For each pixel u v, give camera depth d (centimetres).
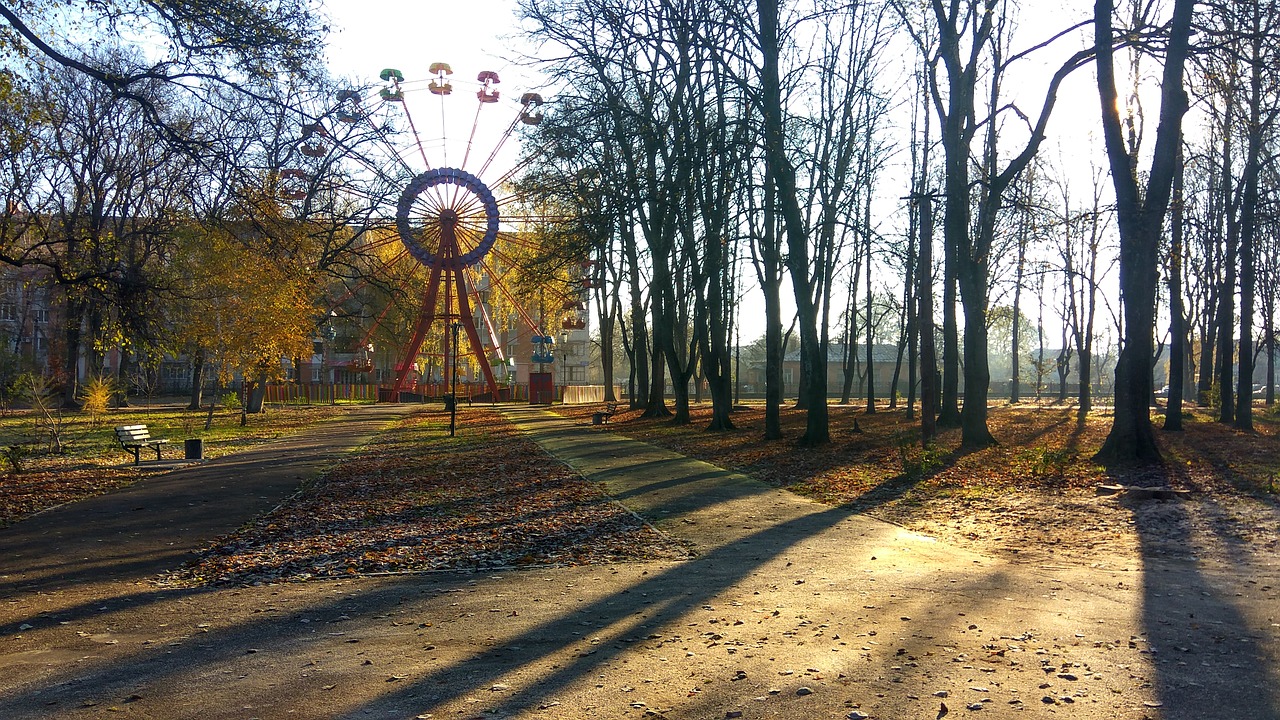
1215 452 1972
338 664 590
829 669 556
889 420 3691
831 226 3081
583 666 574
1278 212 2816
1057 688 516
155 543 1104
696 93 2577
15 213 2098
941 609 707
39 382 2777
